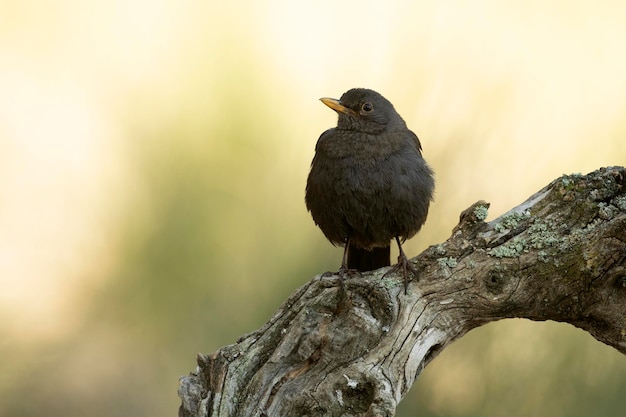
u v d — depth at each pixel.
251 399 8.10
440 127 11.77
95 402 11.70
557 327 10.25
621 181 8.23
